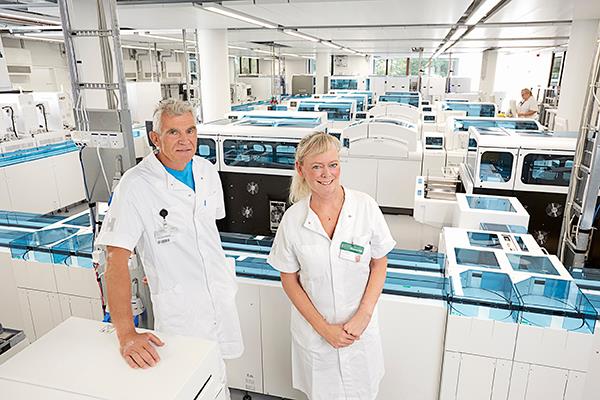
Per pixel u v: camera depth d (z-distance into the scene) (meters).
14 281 2.28
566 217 2.80
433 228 3.32
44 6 3.75
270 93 13.97
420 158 4.75
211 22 5.21
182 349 1.00
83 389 0.87
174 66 10.82
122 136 1.82
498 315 1.58
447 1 3.82
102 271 1.78
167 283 1.49
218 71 6.19
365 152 4.86
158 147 1.39
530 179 3.36
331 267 1.44
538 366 1.57
